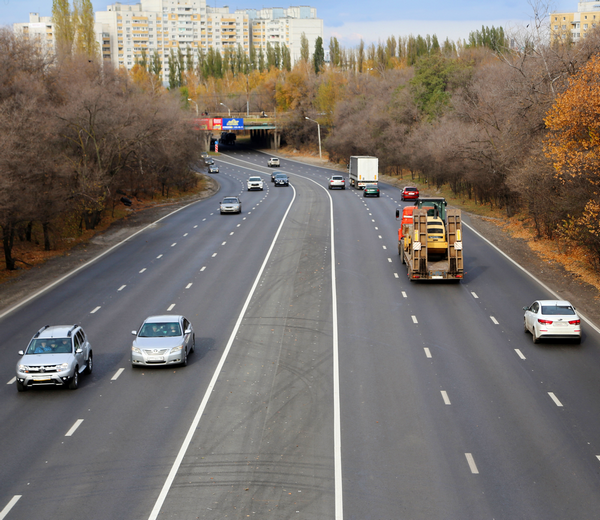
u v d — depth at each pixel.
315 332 27.22
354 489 14.62
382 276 37.19
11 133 39.69
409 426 18.09
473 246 46.34
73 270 40.56
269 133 175.88
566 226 38.25
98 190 53.84
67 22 106.81
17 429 18.14
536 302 26.25
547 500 14.04
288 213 62.47
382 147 110.50
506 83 55.50
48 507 13.95
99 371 23.08
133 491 14.61
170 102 88.12
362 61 181.25
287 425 18.25
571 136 35.00
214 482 15.00
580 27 190.50
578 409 19.14
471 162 62.22
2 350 25.61
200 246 47.00
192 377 22.30
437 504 13.93
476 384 21.30
